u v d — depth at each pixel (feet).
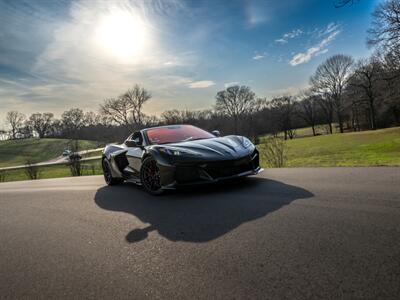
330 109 203.21
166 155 12.61
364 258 5.41
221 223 8.46
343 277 4.87
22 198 18.88
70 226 10.36
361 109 180.75
